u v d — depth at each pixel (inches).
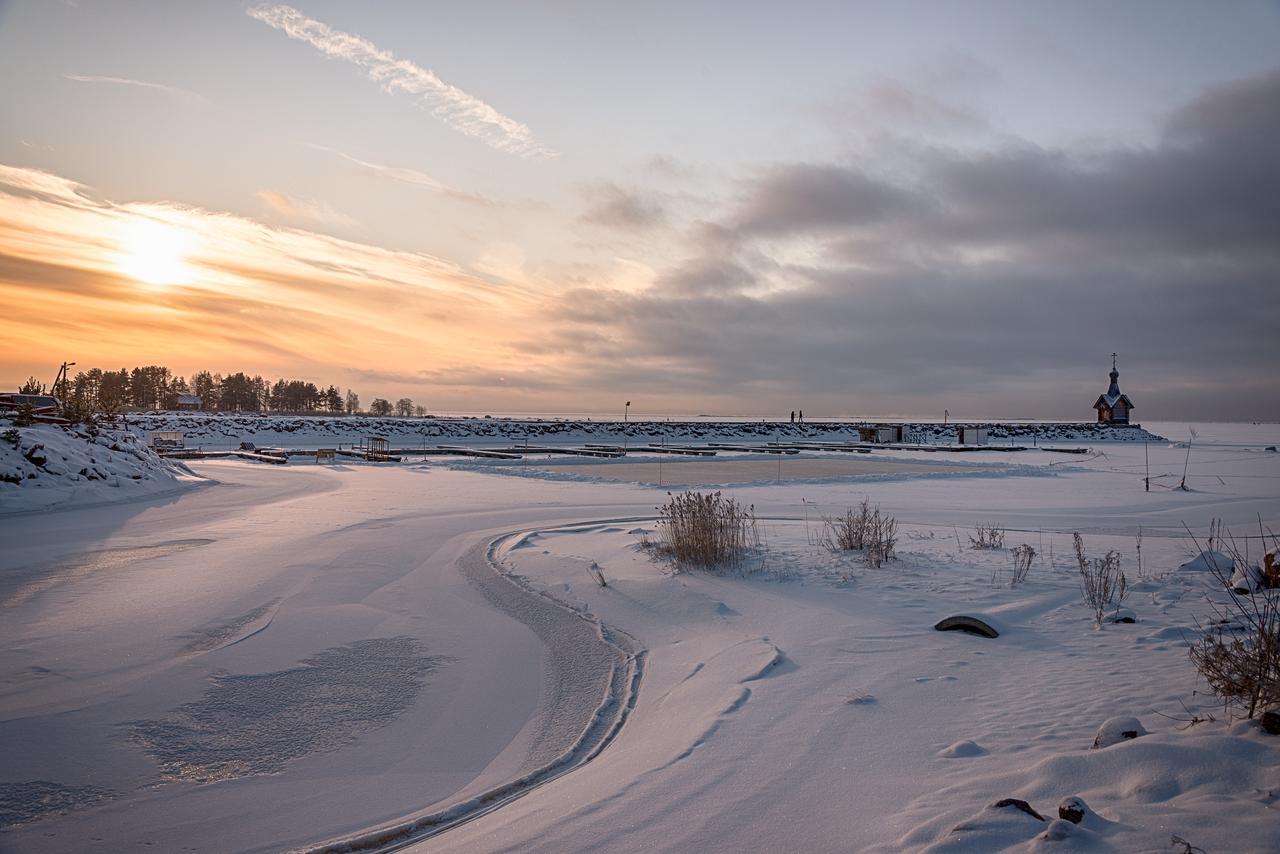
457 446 2341.3
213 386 5506.9
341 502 820.0
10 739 220.4
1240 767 149.3
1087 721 199.2
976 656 274.1
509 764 207.8
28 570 445.7
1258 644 206.7
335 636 330.6
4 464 725.9
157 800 186.2
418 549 539.2
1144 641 285.0
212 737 225.6
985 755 179.9
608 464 1556.3
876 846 136.7
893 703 224.7
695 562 465.7
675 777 176.2
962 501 897.5
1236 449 2385.6
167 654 300.7
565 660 301.3
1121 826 131.6
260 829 172.1
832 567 453.1
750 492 986.7
